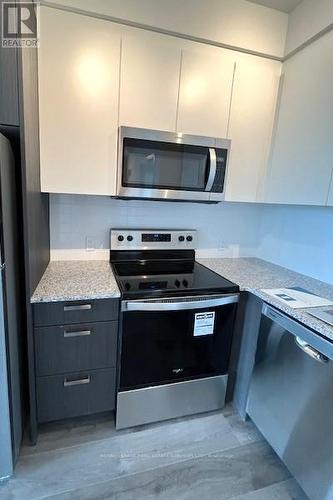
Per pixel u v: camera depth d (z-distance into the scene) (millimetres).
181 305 1459
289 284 1684
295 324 1283
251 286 1606
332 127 1345
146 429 1603
